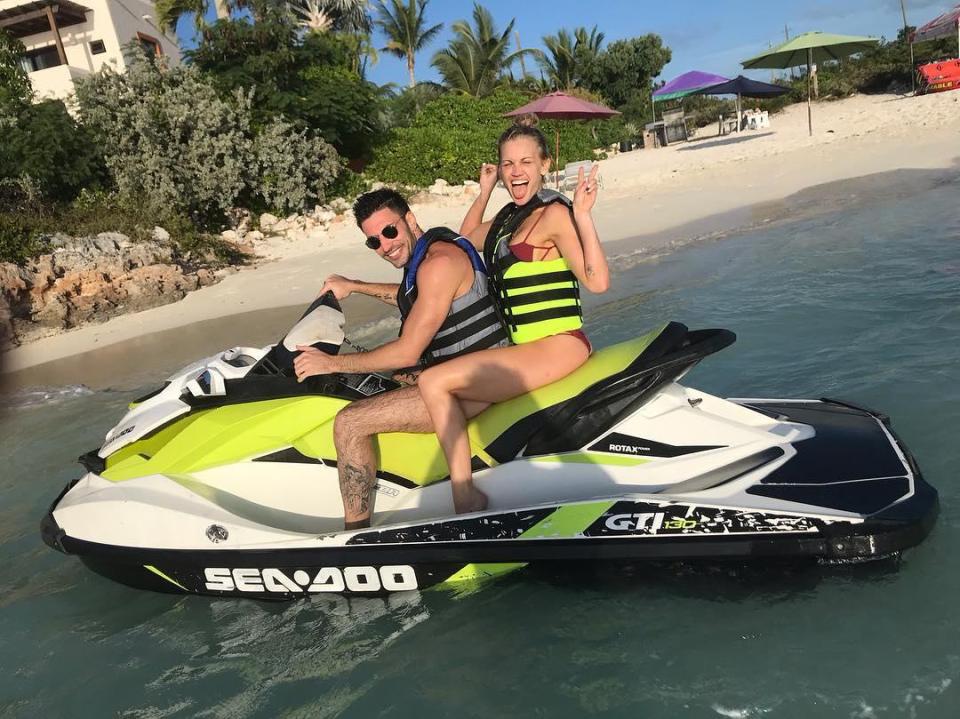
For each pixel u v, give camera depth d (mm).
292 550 3066
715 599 2783
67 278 11039
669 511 2826
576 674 2523
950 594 2625
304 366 3104
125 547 3219
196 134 16766
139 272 11664
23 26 26562
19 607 3436
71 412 6578
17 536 4172
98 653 3004
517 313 3154
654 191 16391
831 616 2607
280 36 20297
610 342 6168
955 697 2195
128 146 16406
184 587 3266
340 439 3152
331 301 3496
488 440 3145
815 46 22703
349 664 2740
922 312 5570
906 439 3730
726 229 10680
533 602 2924
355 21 32531
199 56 20500
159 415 3502
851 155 16547
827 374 4719
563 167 24812
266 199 18000
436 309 3041
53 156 15266
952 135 16672
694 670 2459
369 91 21250
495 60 36688
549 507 2914
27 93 17391
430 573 2998
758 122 30344
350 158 21750
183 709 2617
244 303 10867
